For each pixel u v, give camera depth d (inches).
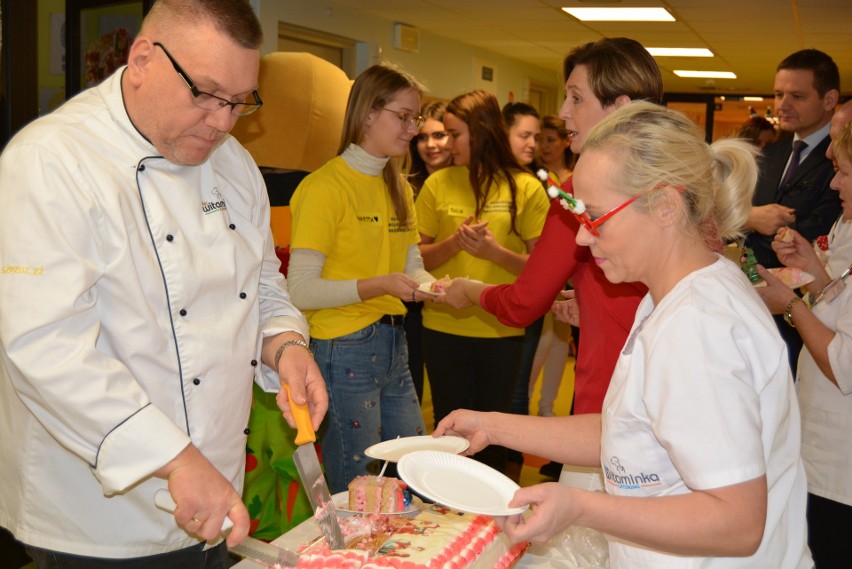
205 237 56.7
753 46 295.3
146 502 54.7
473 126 129.7
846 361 76.2
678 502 40.8
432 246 130.3
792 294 82.3
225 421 58.1
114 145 52.4
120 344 51.5
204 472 47.7
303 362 62.2
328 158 133.2
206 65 49.4
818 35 265.6
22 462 54.0
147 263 52.5
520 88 375.2
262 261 63.4
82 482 53.6
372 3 234.7
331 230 99.1
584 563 61.5
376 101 99.7
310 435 56.9
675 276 45.9
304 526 62.6
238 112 53.7
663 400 42.0
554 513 41.6
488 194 132.2
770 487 46.1
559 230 75.6
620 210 45.2
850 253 94.0
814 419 84.5
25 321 46.5
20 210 47.4
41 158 48.1
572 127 76.2
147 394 53.0
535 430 60.8
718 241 48.1
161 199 53.9
